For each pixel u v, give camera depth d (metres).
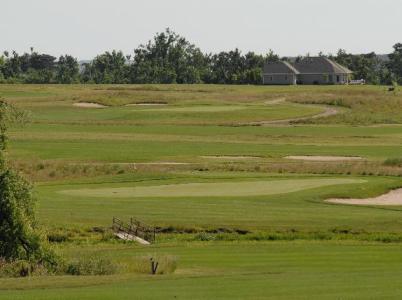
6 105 86.50
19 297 52.84
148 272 72.19
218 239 98.50
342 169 160.25
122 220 105.00
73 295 53.59
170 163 173.62
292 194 126.81
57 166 164.12
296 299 51.53
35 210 84.06
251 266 77.12
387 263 78.25
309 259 81.38
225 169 163.75
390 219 107.19
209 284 59.56
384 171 156.38
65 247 92.06
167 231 102.19
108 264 74.56
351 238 98.19
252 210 112.81
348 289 56.00
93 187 139.50
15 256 79.75
